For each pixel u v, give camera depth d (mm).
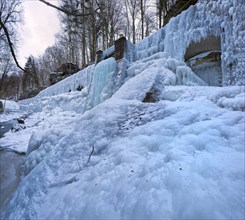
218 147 1983
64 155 3242
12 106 23031
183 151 2053
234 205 1301
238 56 5230
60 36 26906
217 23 5953
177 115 3033
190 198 1407
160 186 1678
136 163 2238
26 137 9039
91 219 1747
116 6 17984
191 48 6828
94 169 2537
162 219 1389
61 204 2234
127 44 9070
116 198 1854
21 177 4453
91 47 18797
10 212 2631
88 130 3684
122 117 3809
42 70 32531
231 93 3408
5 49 4199
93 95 9742
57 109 13750
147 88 4781
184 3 9570
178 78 6234
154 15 20422
